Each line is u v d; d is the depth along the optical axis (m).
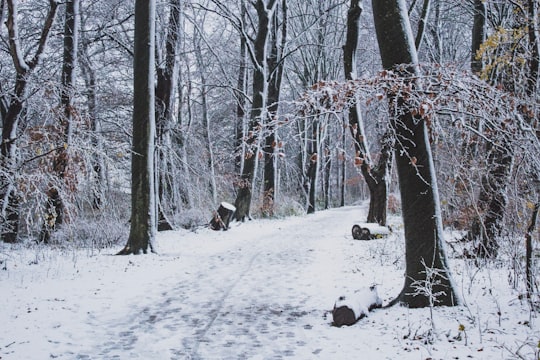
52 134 9.56
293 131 5.35
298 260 10.77
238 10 24.53
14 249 11.39
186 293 7.84
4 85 12.20
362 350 5.00
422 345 4.97
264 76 20.50
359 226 14.18
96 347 5.32
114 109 17.75
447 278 6.16
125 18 16.94
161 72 17.27
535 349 4.62
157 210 16.83
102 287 8.02
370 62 27.70
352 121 11.07
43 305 6.79
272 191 24.62
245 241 14.30
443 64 5.51
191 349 5.25
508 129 5.59
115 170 14.09
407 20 6.24
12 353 5.03
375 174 15.45
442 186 8.66
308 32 30.14
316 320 6.24
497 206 8.07
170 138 17.92
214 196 19.94
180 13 17.45
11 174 9.21
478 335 5.16
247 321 6.29
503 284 7.16
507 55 6.70
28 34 15.07
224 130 32.34
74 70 12.80
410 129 6.04
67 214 10.55
